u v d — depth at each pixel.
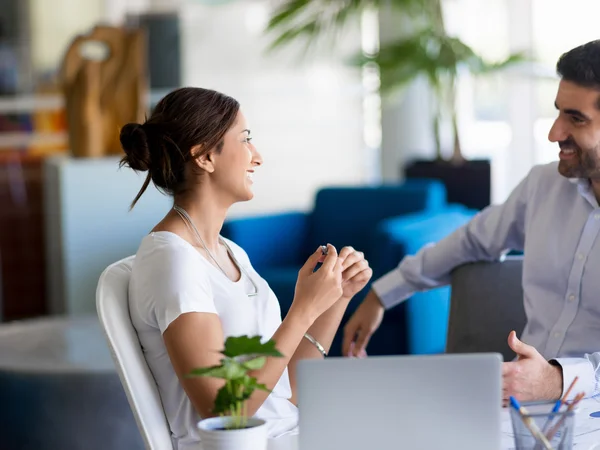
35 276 6.72
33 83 7.44
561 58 2.35
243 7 7.61
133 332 1.96
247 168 2.07
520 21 6.25
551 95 6.36
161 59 6.80
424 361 1.49
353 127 7.71
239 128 2.06
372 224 5.32
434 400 1.49
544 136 6.42
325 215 5.45
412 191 5.25
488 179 6.00
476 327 2.61
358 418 1.50
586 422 1.88
